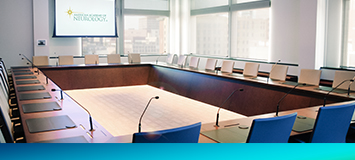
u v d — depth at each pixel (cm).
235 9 1077
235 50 1105
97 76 841
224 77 610
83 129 286
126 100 724
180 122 543
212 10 1173
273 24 943
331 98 431
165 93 810
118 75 868
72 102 396
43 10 1001
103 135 268
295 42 875
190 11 1279
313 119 331
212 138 265
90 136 265
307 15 786
